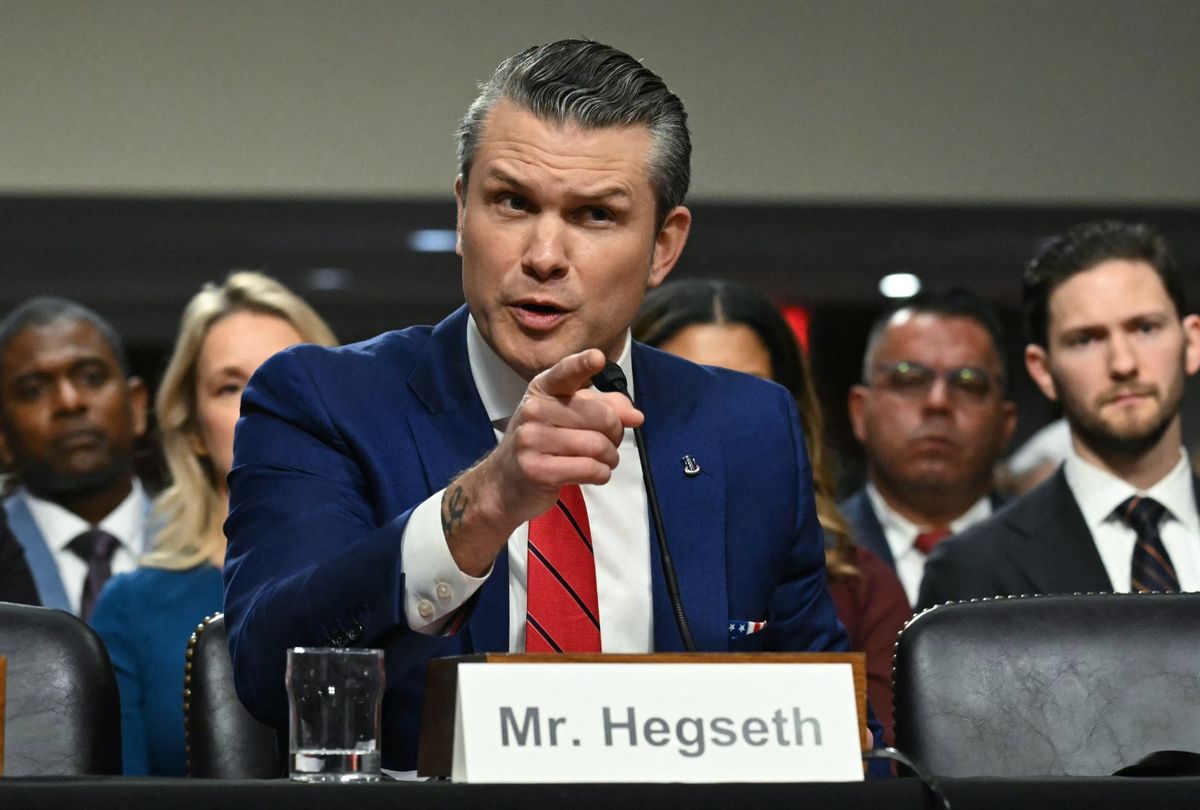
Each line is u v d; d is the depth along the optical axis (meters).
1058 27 15.77
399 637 4.66
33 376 11.59
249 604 5.12
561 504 5.60
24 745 5.55
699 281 9.71
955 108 15.66
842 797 3.67
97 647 5.74
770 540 6.10
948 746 5.65
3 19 14.69
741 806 3.63
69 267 14.84
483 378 5.91
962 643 5.77
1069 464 9.61
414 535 4.64
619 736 3.95
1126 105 15.79
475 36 15.08
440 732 4.05
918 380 11.63
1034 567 9.27
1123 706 5.69
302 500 5.45
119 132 14.80
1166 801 3.75
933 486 11.58
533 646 5.42
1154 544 9.31
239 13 14.91
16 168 14.66
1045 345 9.89
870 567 9.64
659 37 15.33
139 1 14.84
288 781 3.64
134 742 8.66
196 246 14.95
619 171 5.40
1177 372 9.60
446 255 15.20
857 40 15.58
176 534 9.27
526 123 5.39
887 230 15.61
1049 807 3.73
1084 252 9.72
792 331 9.60
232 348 9.57
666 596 5.72
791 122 15.50
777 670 4.11
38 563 11.23
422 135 15.05
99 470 11.56
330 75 14.99
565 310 5.42
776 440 6.27
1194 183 15.77
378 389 5.82
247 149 14.90
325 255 15.08
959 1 15.69
